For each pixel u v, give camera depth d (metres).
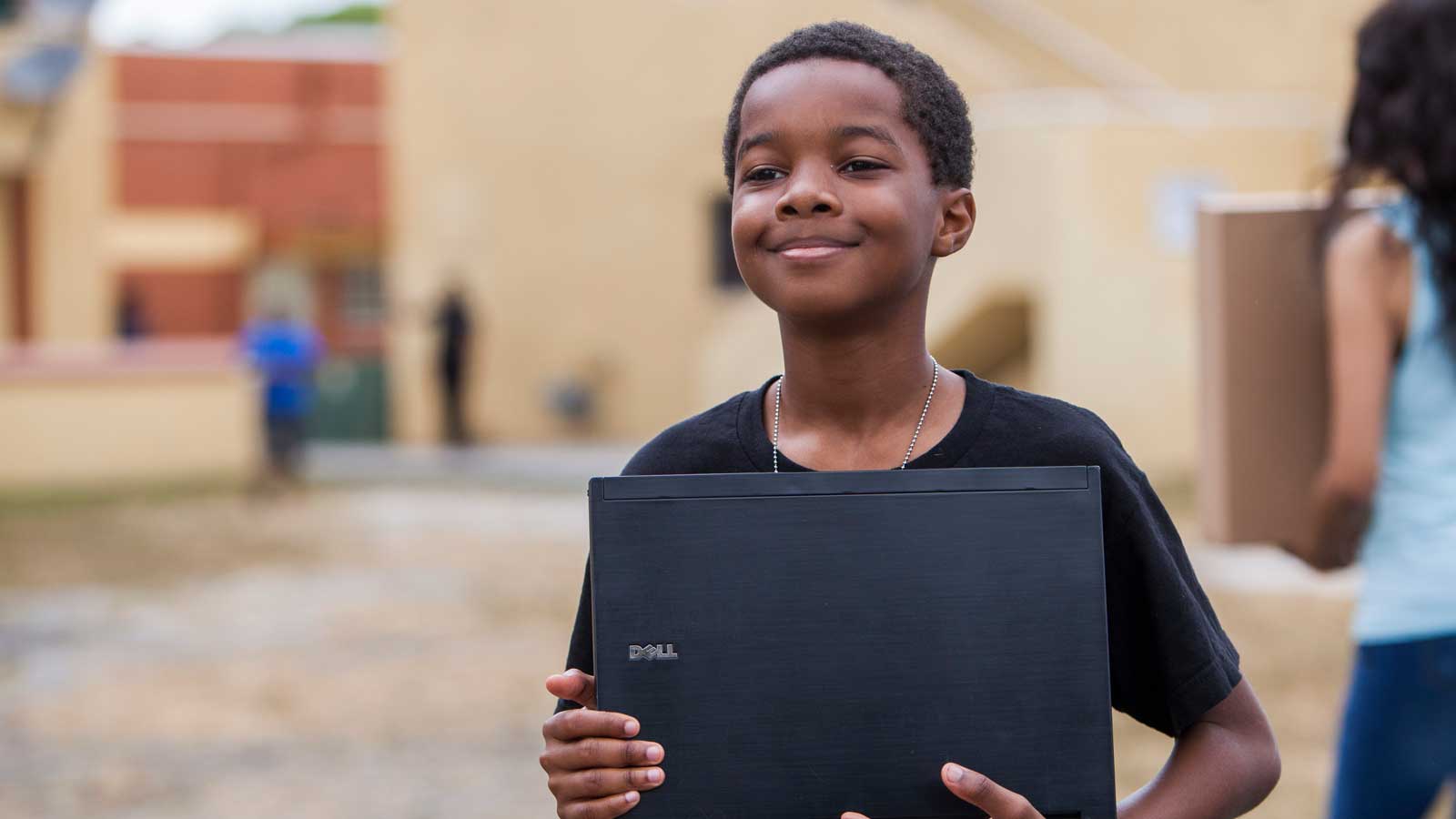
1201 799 1.76
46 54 15.25
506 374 17.42
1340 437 2.59
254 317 23.58
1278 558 8.76
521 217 17.33
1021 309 12.82
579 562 9.84
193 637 7.94
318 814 5.13
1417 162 2.57
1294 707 5.73
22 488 14.30
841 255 1.70
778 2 15.52
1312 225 2.69
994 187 12.55
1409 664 2.62
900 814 1.59
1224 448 2.71
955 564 1.61
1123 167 12.20
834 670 1.60
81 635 8.05
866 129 1.70
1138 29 13.79
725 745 1.60
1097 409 12.22
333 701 6.60
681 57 16.30
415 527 11.46
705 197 16.30
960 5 14.13
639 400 16.73
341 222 23.00
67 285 18.02
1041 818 1.56
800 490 1.62
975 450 1.78
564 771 1.64
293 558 10.24
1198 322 2.77
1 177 17.70
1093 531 1.62
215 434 15.16
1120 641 1.83
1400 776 2.69
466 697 6.61
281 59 23.03
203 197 22.95
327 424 19.23
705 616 1.61
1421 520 2.60
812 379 1.81
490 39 17.53
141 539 11.17
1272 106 13.03
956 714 1.60
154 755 5.87
